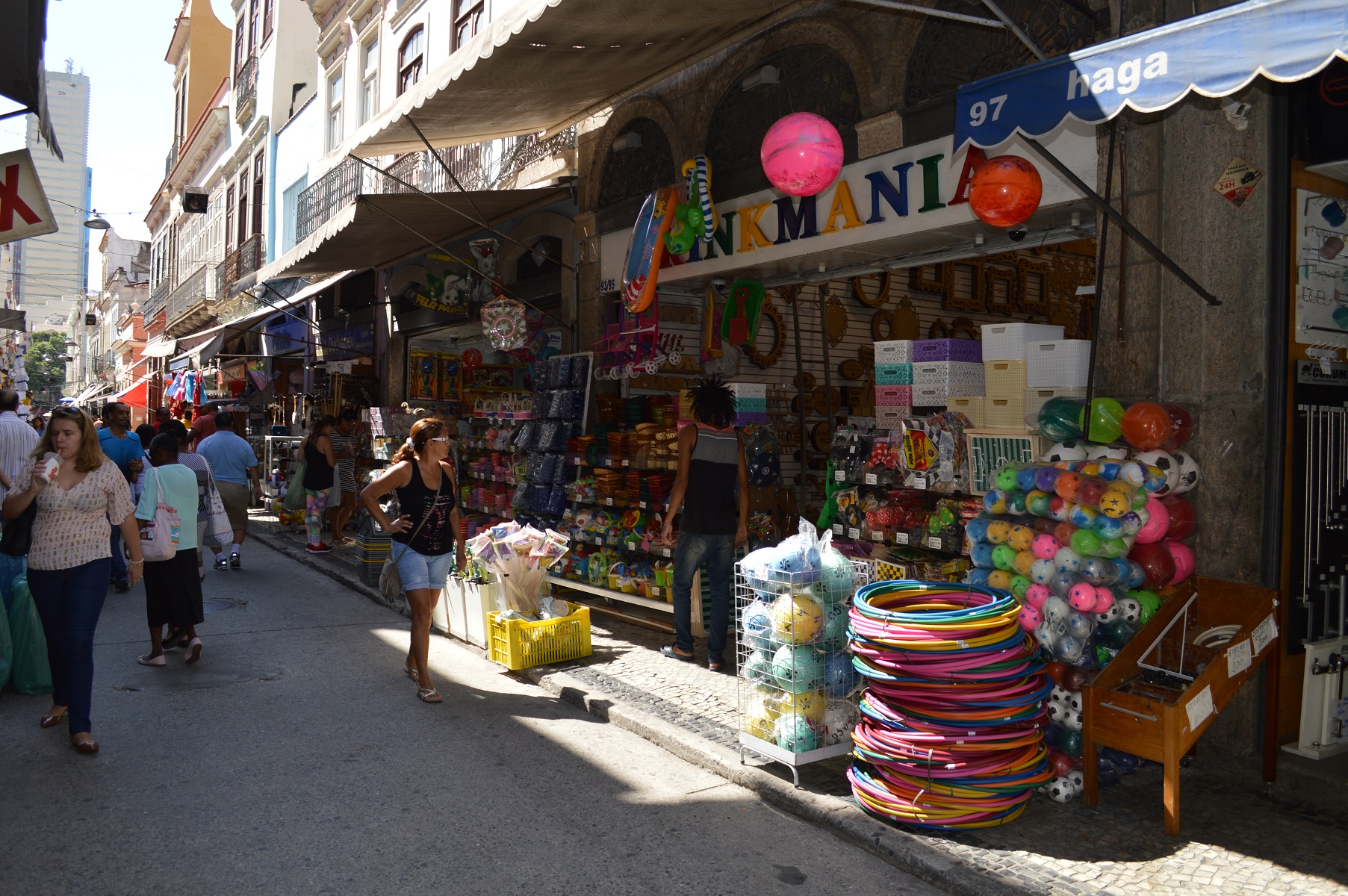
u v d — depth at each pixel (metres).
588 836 3.88
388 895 3.35
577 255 9.52
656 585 7.54
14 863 3.56
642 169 8.73
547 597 6.73
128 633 7.50
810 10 6.90
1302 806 4.04
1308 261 4.38
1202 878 3.38
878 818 3.94
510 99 7.81
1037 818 3.93
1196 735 3.80
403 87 14.91
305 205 17.86
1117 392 4.89
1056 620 4.30
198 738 5.02
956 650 3.83
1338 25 2.77
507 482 9.96
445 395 13.15
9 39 4.32
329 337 17.45
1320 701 4.36
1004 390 5.32
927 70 6.09
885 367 6.05
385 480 5.70
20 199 5.10
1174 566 4.41
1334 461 4.51
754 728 4.54
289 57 21.88
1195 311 4.53
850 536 6.12
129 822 3.94
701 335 8.66
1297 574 4.36
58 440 4.86
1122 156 4.84
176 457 6.55
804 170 5.35
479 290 11.30
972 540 4.68
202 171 31.23
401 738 5.09
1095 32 5.09
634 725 5.24
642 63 7.57
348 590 9.67
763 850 3.79
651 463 7.58
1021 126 3.62
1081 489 4.20
